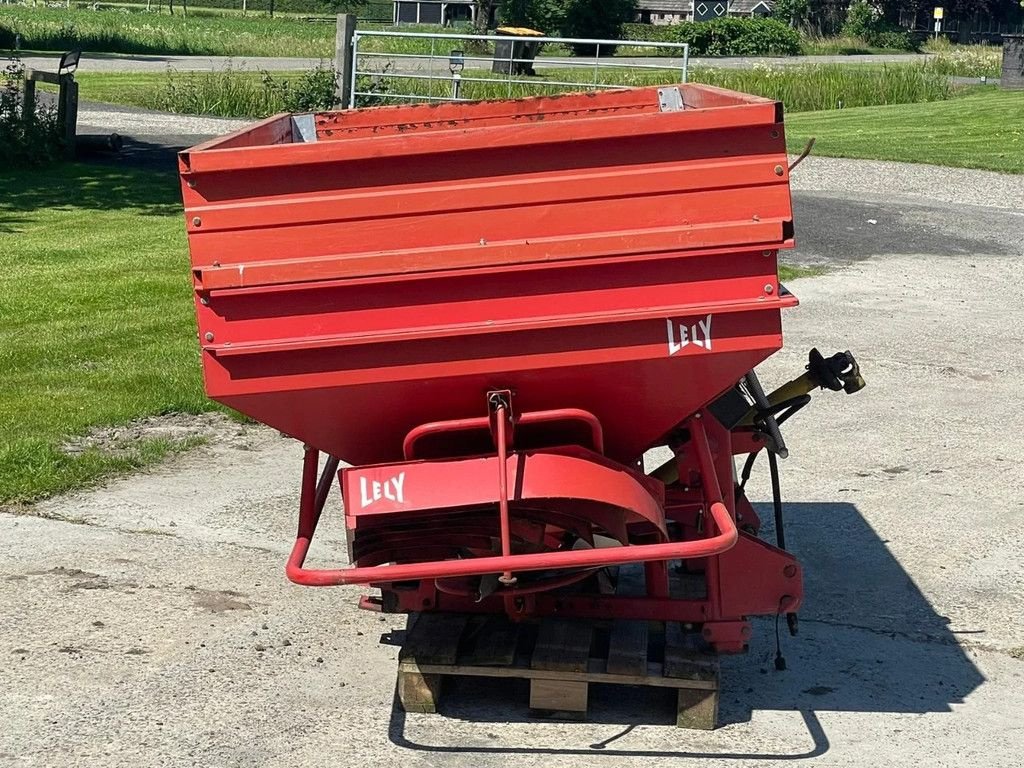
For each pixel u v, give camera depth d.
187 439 8.41
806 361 10.55
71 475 7.54
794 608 4.94
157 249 14.60
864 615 5.97
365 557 4.63
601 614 4.95
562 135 4.17
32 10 65.75
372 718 4.88
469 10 72.31
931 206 18.91
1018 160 23.02
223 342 4.29
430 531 4.56
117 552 6.51
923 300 13.05
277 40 55.56
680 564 6.16
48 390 9.11
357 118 6.64
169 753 4.58
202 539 6.75
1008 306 12.85
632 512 4.68
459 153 4.19
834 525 7.16
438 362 4.34
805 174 21.53
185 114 29.34
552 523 4.57
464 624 5.10
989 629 5.82
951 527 7.12
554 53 56.22
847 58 60.09
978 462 8.23
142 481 7.63
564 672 4.77
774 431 5.31
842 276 14.18
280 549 6.66
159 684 5.11
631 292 4.28
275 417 4.49
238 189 4.21
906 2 85.81
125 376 9.50
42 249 14.47
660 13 82.81
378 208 4.22
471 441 4.65
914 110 32.00
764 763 4.57
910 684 5.26
